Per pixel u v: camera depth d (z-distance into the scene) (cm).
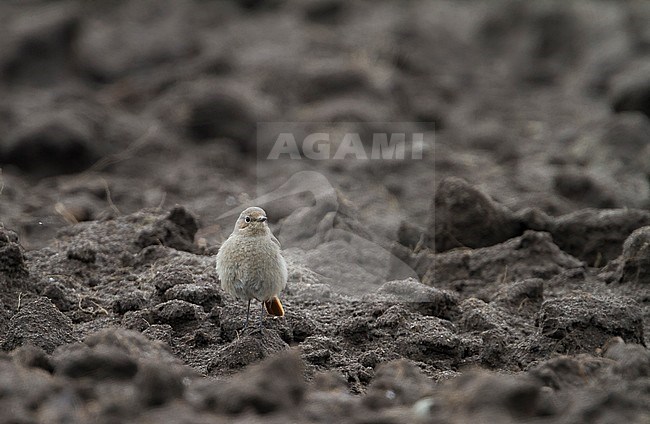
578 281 1220
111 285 1145
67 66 2511
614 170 1986
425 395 767
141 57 2619
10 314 1000
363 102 2255
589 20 3078
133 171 1897
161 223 1275
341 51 2731
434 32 3134
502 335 1011
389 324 1012
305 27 3058
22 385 729
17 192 1672
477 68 3022
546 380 791
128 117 2148
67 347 844
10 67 2442
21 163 1870
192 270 1148
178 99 2202
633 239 1188
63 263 1193
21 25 2556
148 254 1212
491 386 711
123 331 857
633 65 2712
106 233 1299
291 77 2381
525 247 1285
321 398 765
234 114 2086
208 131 2077
